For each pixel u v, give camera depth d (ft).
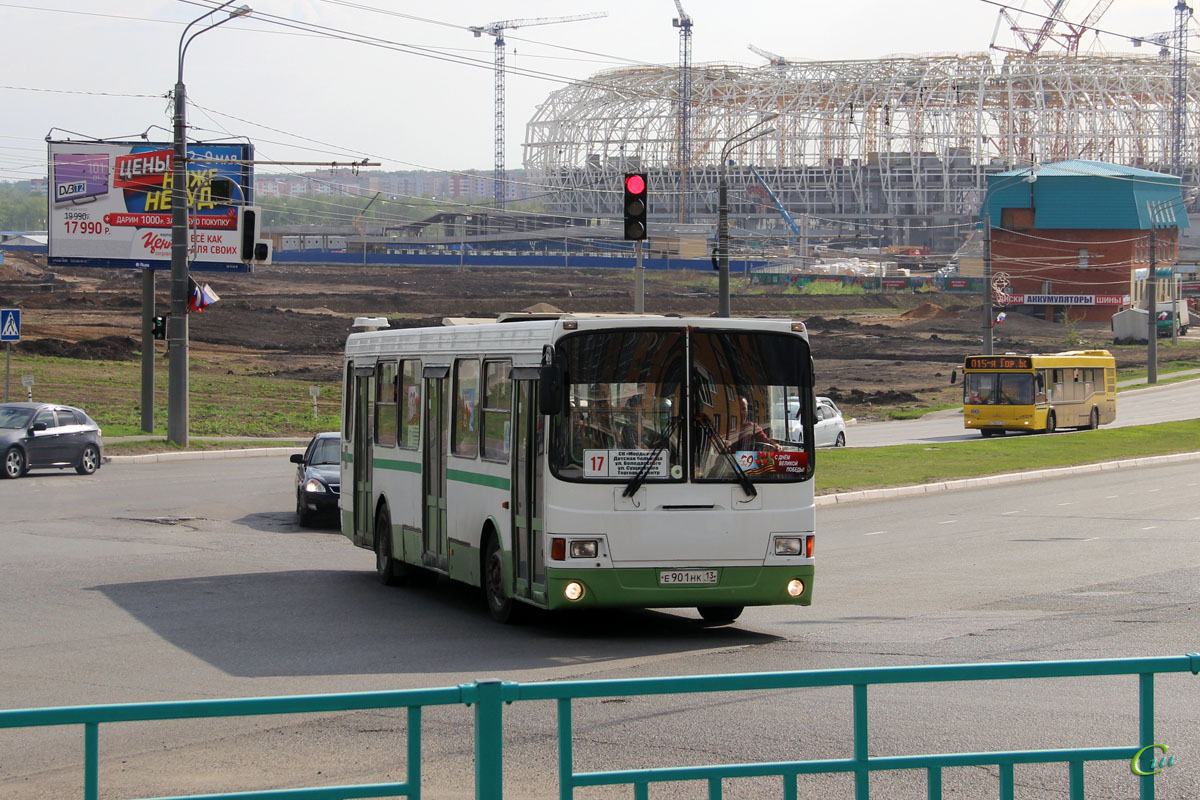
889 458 150.00
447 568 59.47
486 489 54.90
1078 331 472.44
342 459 75.66
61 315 352.08
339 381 254.06
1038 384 198.90
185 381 152.46
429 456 61.72
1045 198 504.02
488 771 18.88
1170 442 179.32
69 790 30.01
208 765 32.22
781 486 51.13
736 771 19.84
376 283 602.03
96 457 131.13
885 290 626.23
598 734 34.88
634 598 49.34
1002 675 20.48
